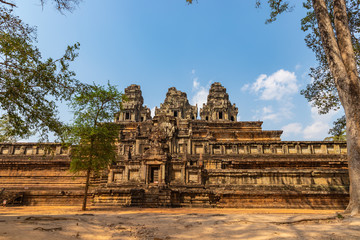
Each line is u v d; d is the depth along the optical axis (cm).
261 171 3195
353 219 1124
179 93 8638
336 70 1708
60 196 3325
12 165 4319
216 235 848
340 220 1145
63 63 1427
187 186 3075
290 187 3073
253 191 2931
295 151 4441
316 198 2916
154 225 1016
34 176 4247
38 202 3303
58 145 4509
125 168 3231
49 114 1492
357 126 1566
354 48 2314
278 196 2938
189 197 2933
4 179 4238
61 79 1456
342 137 4775
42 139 1552
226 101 8119
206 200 2923
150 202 2773
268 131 5666
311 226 984
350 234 840
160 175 3094
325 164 4059
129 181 3153
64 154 4453
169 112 8294
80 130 2398
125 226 998
